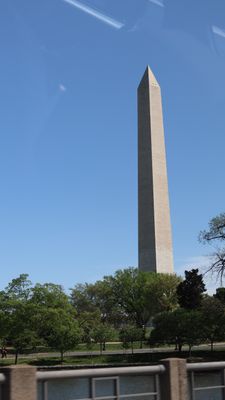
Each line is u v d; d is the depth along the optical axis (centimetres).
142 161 10094
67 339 8062
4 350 8512
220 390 1221
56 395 1286
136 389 1154
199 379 1225
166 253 10088
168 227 10119
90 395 1053
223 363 1223
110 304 12319
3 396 969
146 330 11194
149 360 8119
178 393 1131
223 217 6681
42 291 8406
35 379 990
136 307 11900
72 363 7869
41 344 8388
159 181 10031
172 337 8394
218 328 7806
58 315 8144
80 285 14438
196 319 7994
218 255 6481
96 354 8831
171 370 1135
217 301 7525
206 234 6706
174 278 10250
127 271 12219
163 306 10819
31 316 8044
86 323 10038
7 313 8031
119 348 10281
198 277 9712
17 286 8275
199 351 8606
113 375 1073
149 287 10675
